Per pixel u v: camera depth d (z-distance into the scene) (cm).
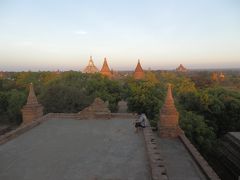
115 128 2556
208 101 4872
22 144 2036
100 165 1628
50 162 1666
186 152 2338
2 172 1512
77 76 7131
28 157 1752
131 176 1474
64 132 2398
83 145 2017
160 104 4772
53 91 5144
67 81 6769
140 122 2428
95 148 1950
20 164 1630
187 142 2503
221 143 3594
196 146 3797
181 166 2030
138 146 2005
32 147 1962
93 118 2978
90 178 1441
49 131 2438
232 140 3203
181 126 3719
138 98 5278
